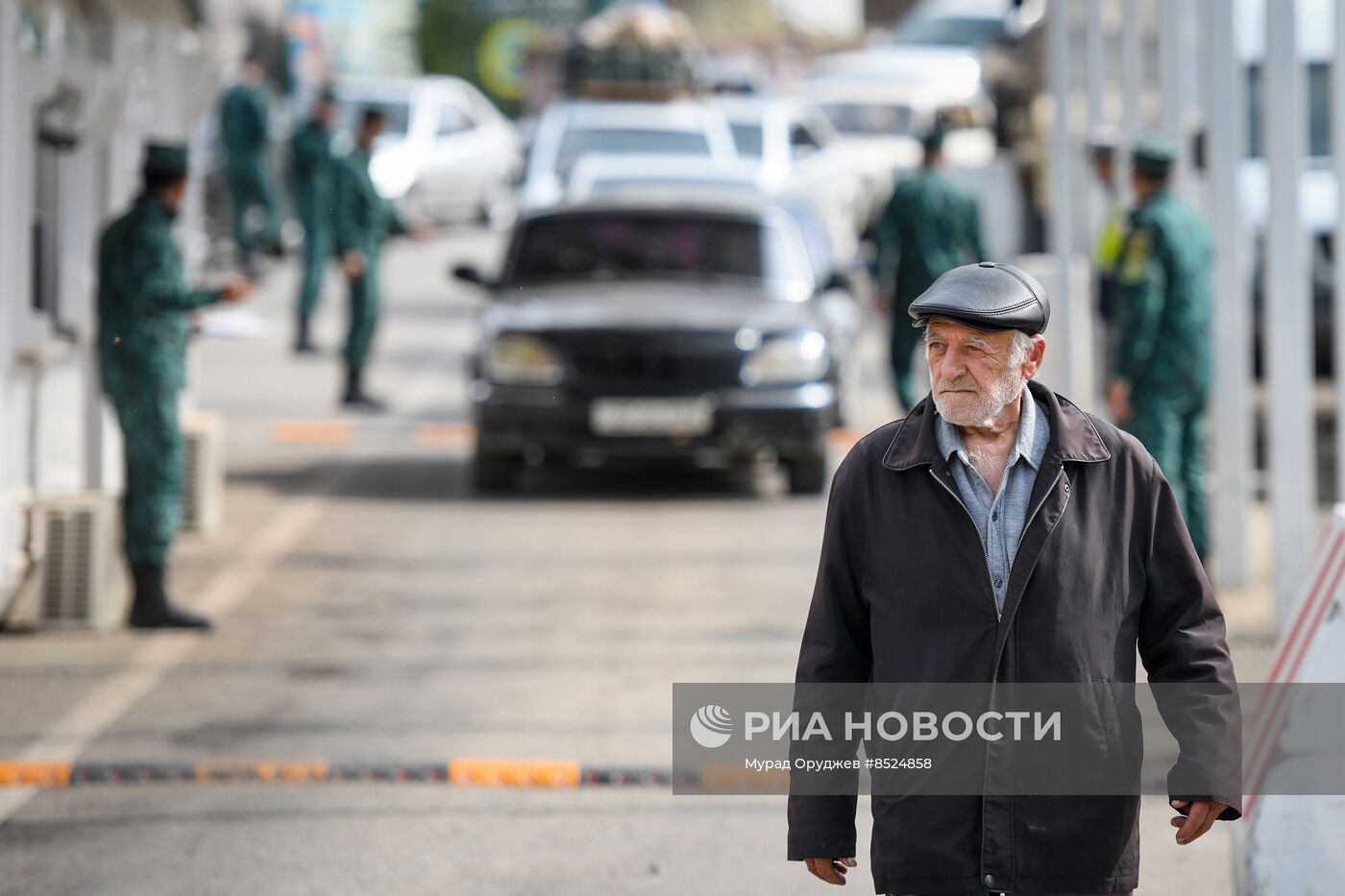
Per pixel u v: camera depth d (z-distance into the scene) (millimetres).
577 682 19875
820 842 9609
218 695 19359
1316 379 41156
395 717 18547
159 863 14609
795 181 53656
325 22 81312
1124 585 9445
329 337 49438
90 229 25000
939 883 9328
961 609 9312
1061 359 27438
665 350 30047
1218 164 23672
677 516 29609
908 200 34344
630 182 44812
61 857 14758
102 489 25297
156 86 28391
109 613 22109
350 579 25016
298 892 14016
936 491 9391
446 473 33438
